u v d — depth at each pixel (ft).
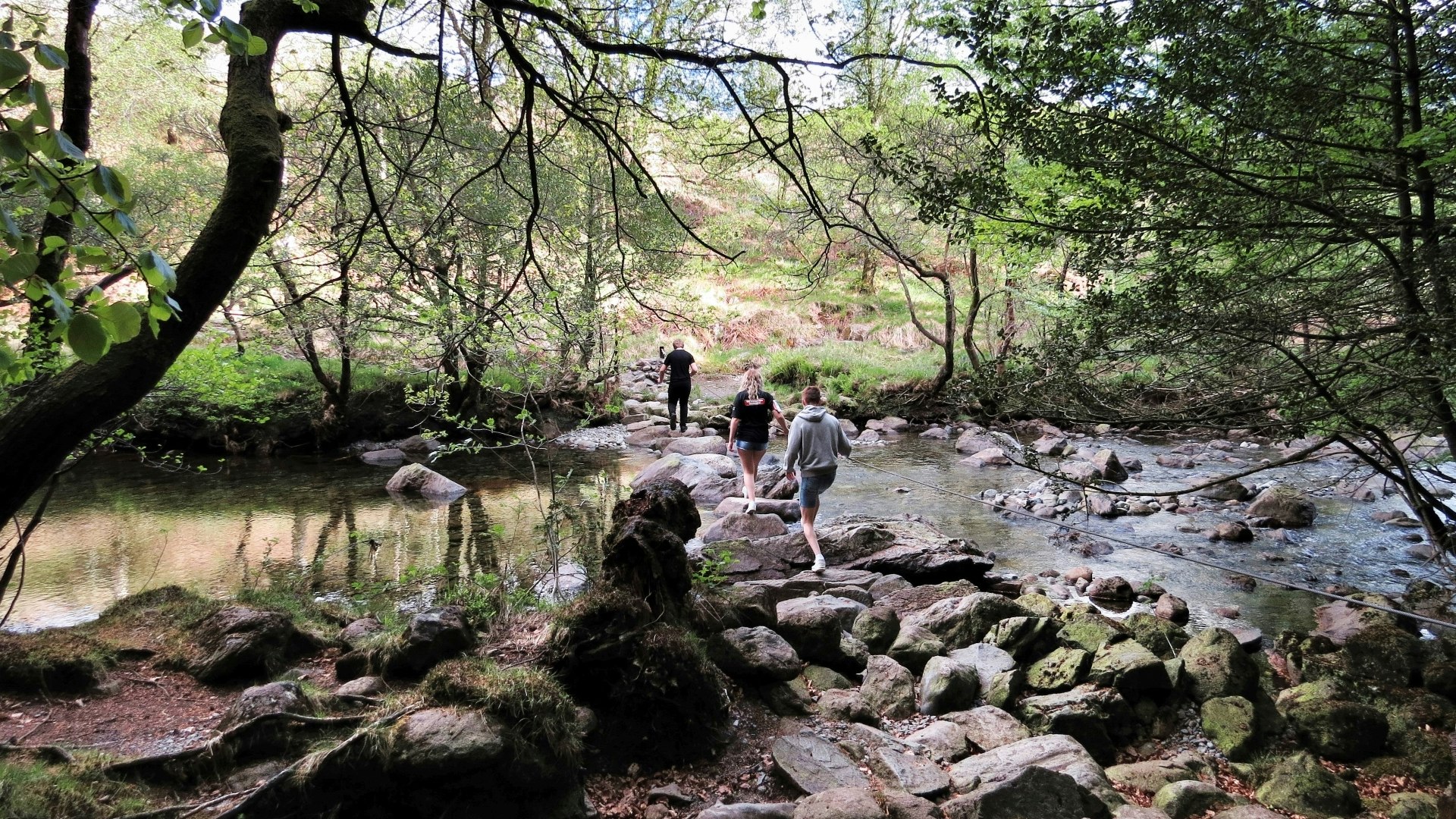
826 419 25.21
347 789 10.39
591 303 26.35
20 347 14.47
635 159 10.98
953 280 70.18
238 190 7.48
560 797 11.27
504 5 9.35
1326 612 23.02
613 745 12.79
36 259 5.03
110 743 12.08
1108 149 12.85
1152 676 16.80
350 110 10.82
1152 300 13.57
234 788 10.75
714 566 19.76
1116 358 14.49
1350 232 12.60
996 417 17.16
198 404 36.24
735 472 42.29
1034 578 26.45
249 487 39.68
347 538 30.14
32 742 11.95
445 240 20.35
